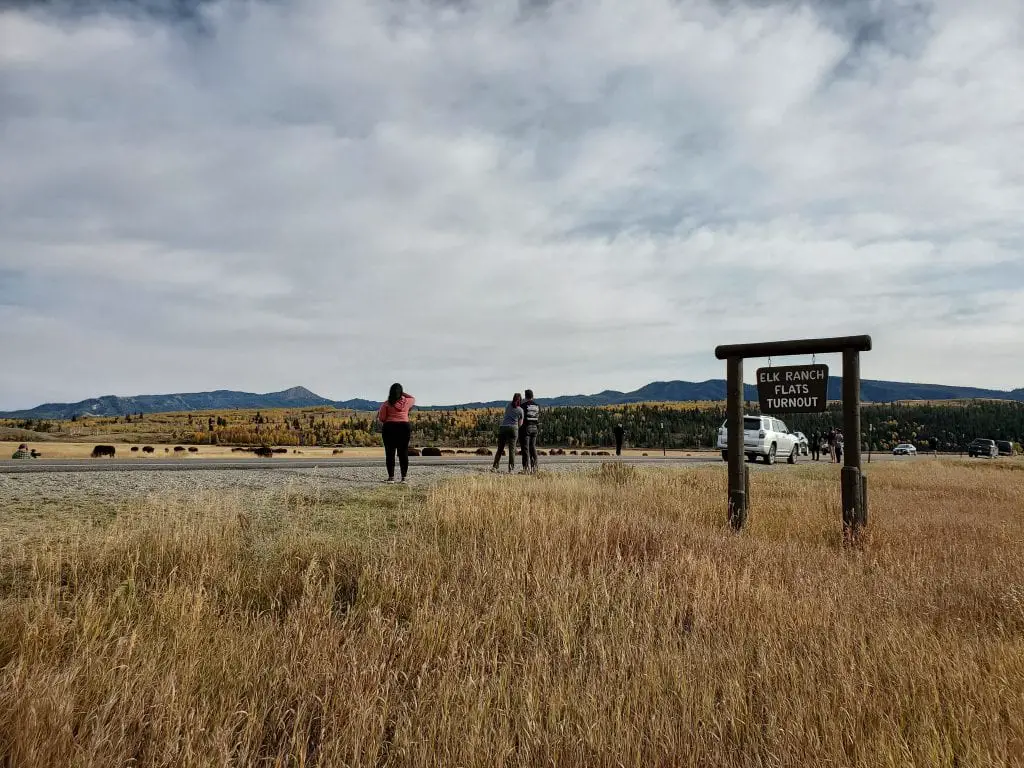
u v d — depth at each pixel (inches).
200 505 299.0
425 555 250.7
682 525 366.0
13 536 249.0
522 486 444.8
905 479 822.5
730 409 410.0
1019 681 154.4
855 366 374.3
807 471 925.8
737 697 141.9
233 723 128.1
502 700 141.6
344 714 134.0
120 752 114.5
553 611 197.0
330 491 411.8
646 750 124.1
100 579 201.2
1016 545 367.2
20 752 109.1
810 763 118.6
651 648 170.1
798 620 196.9
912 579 266.7
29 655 145.0
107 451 1643.7
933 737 129.0
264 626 181.0
